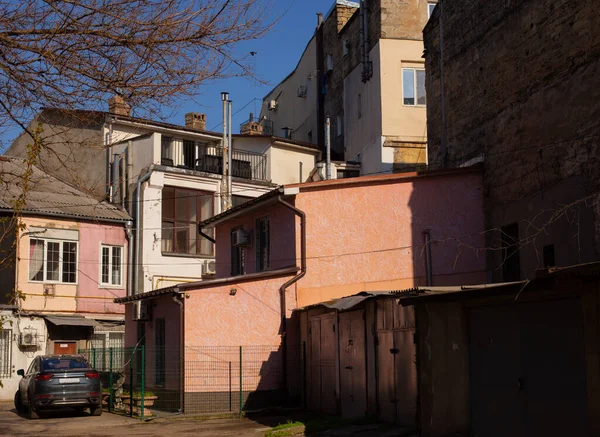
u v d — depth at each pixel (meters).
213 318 19.75
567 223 17.47
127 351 22.97
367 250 20.75
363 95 36.31
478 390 11.77
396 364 14.41
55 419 18.80
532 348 10.53
